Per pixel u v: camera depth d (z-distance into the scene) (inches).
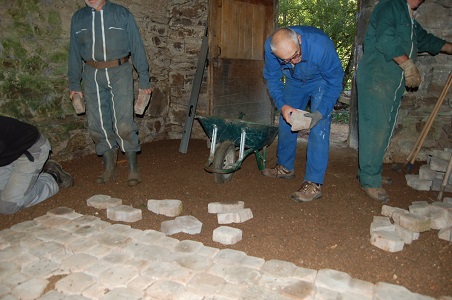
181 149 206.4
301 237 109.5
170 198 139.0
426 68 178.4
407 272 92.7
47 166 144.5
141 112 148.2
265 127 141.9
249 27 231.6
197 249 101.3
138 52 145.6
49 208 129.0
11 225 117.0
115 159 159.2
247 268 92.5
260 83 249.3
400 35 130.3
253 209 129.2
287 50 111.0
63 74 178.9
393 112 139.3
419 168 165.8
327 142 133.3
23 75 163.3
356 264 96.1
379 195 136.1
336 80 125.3
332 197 140.6
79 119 187.9
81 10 144.1
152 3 215.2
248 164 183.6
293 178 162.7
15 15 157.8
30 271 91.8
